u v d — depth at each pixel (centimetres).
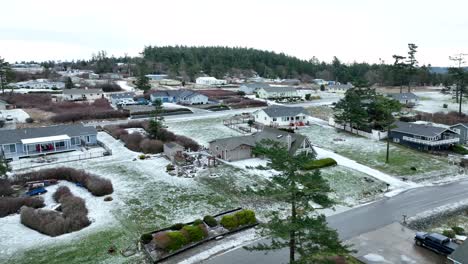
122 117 6994
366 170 3972
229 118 7050
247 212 2678
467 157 4512
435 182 3656
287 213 2856
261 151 1808
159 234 2373
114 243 2375
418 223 2698
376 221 2720
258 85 11394
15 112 7238
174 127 6184
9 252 2258
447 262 2130
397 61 10819
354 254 2225
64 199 2989
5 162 3444
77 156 4438
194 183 3538
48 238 2452
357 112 5694
